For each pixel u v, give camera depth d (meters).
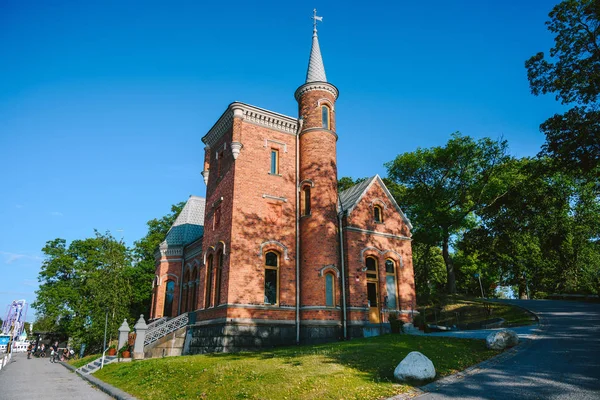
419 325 23.50
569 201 41.50
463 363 11.95
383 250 24.70
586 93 22.48
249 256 21.12
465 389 9.34
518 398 8.38
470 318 27.91
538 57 24.34
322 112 24.98
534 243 43.00
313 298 21.33
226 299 20.02
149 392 12.53
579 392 8.40
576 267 44.75
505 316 25.16
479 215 38.78
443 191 37.75
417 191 38.97
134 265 43.03
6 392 15.15
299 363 12.48
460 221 37.97
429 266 51.44
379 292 23.80
